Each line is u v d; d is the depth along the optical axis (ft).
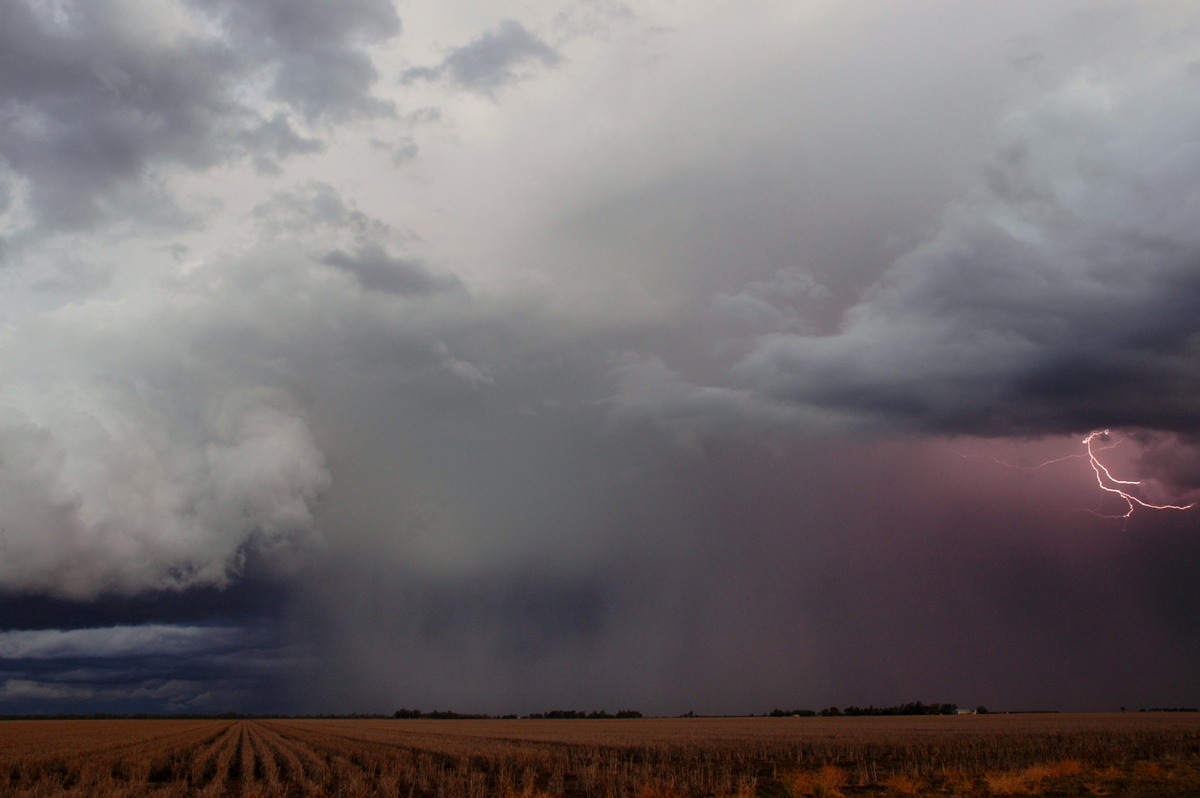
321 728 364.38
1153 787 82.89
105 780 108.37
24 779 111.45
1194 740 165.89
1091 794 79.56
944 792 88.79
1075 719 367.04
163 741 224.94
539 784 110.32
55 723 512.22
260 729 346.74
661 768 126.72
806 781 94.68
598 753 160.45
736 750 167.12
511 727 384.68
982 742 174.29
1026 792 81.92
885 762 136.77
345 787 98.73
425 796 99.09
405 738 241.14
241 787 111.86
